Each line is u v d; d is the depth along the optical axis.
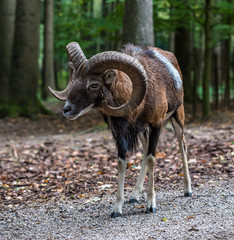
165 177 5.66
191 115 12.67
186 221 3.80
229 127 9.32
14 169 6.95
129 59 3.67
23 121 13.08
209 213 3.96
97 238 3.61
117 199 4.29
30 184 5.88
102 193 5.18
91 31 15.20
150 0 9.10
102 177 5.99
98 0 22.88
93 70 3.79
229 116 12.05
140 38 9.04
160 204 4.50
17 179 6.28
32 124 12.68
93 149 8.12
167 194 4.86
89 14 20.06
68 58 4.12
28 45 14.00
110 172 6.23
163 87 4.41
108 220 4.14
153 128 4.35
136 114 4.09
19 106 13.85
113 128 4.19
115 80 3.94
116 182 5.68
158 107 4.26
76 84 3.87
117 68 3.73
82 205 4.77
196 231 3.51
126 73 3.72
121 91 4.00
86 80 3.85
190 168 5.93
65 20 20.41
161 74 4.49
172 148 7.44
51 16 18.66
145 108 4.16
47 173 6.45
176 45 15.58
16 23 13.95
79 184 5.67
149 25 9.13
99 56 3.74
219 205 4.16
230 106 14.66
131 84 4.07
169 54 5.01
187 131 9.31
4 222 4.38
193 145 7.46
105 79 3.88
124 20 9.21
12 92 13.95
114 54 3.70
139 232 3.65
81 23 15.02
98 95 3.91
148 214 4.18
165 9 12.16
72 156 7.66
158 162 6.54
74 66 3.99
